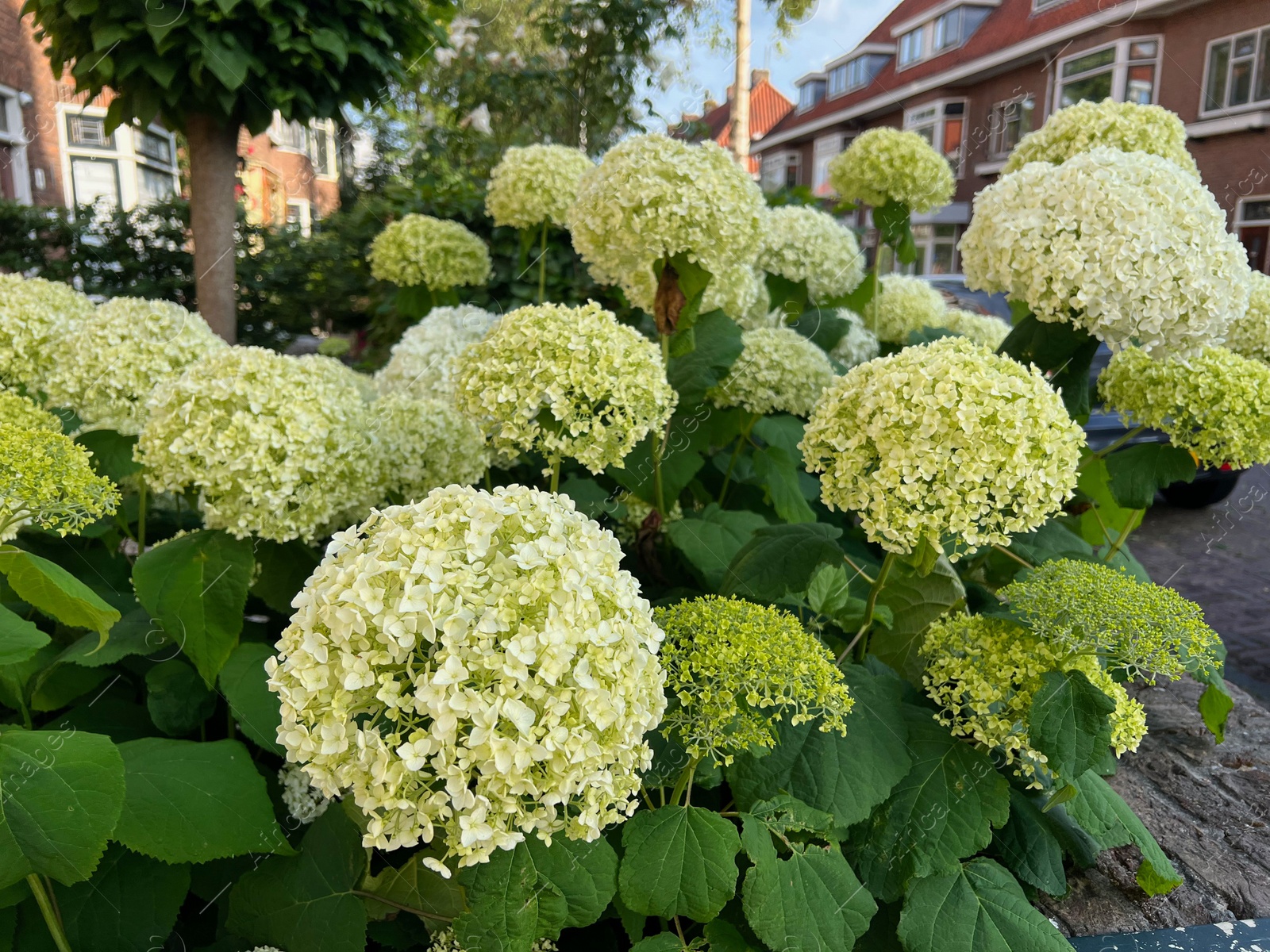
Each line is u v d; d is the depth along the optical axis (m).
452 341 3.17
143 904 1.62
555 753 1.16
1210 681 1.98
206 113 4.24
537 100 6.33
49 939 1.59
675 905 1.45
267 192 8.94
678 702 1.60
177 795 1.49
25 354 2.46
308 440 1.91
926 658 2.03
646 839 1.48
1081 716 1.61
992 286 2.28
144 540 2.34
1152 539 6.32
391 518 1.34
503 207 3.53
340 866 1.61
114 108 4.15
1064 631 1.65
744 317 3.26
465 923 1.34
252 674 1.77
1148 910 2.02
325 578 1.28
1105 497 2.72
